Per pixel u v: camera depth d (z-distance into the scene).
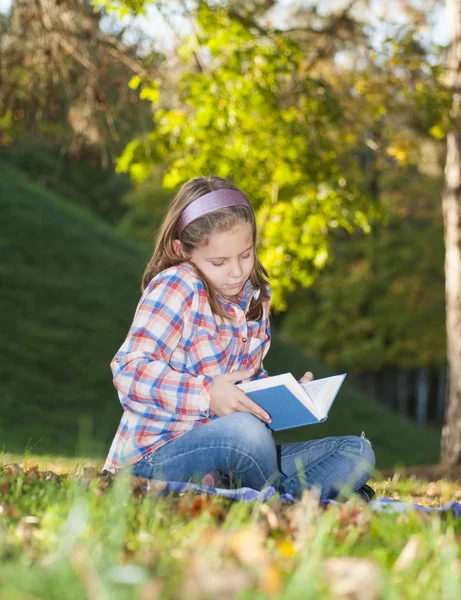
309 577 1.56
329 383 2.93
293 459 3.18
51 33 8.05
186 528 2.12
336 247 28.06
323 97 8.31
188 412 2.90
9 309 15.38
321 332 28.88
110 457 3.08
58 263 17.61
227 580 1.57
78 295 16.78
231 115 7.81
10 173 20.58
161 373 2.90
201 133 7.92
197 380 2.88
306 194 8.50
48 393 13.62
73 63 8.43
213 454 2.87
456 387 8.52
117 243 20.31
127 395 2.97
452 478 8.09
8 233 17.69
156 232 3.61
